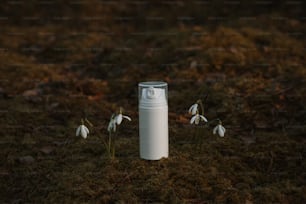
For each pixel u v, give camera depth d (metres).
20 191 1.00
